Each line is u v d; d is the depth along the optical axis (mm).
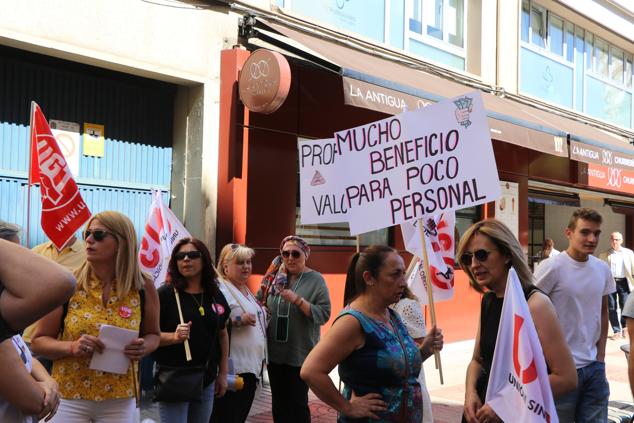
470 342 10555
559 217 17188
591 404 4098
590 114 14992
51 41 5996
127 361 3398
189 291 4270
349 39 9039
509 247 3154
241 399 4703
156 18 6832
